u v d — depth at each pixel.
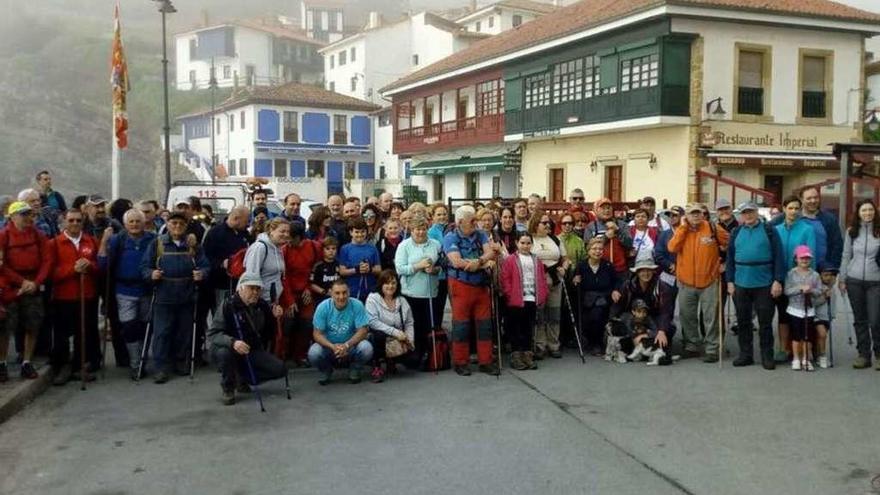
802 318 9.20
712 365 9.61
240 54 87.75
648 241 10.75
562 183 31.98
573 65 29.66
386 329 8.99
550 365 9.76
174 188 17.69
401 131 44.44
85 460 6.41
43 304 8.79
